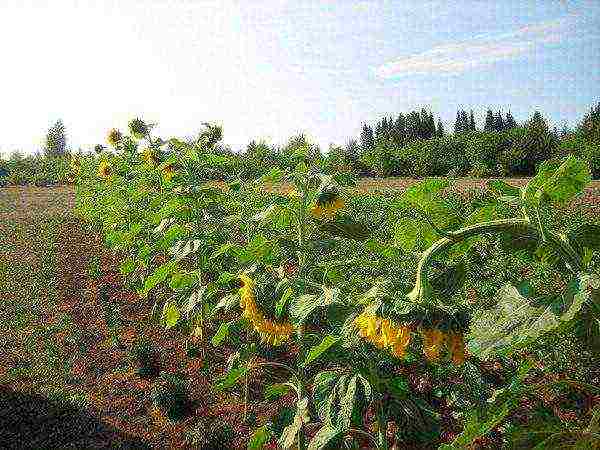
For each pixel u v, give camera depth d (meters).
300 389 3.66
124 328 7.03
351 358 3.21
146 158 8.44
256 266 3.95
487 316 1.66
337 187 3.54
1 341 6.63
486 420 1.71
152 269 8.34
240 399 5.23
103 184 12.58
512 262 7.08
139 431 4.80
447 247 1.94
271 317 2.93
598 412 1.72
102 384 5.62
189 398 5.25
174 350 6.33
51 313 7.59
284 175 3.84
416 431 3.36
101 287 8.80
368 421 4.52
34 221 16.31
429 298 1.91
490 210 1.95
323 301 2.70
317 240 3.65
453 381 4.97
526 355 5.40
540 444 1.71
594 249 1.92
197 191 6.16
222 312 6.91
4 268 10.08
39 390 5.46
